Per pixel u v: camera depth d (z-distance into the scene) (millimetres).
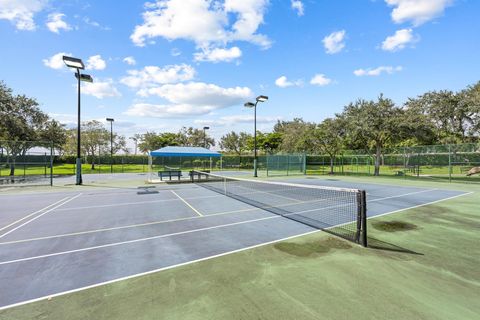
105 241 5789
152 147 50250
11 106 24906
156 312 3035
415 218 7816
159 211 9023
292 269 4191
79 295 3463
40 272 4191
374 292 3426
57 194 13445
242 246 5367
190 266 4379
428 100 36188
